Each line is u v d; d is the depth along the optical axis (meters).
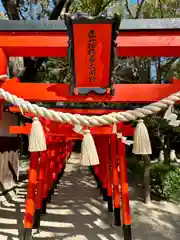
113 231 5.33
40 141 2.42
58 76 10.65
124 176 4.79
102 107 4.52
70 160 18.03
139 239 4.98
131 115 2.41
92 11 6.62
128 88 2.95
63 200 7.80
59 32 2.65
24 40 2.64
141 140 2.38
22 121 8.80
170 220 6.11
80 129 2.53
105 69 2.69
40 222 5.85
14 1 6.68
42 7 8.58
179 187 7.80
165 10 7.57
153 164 9.95
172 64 8.62
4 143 7.28
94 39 2.49
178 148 15.22
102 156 7.46
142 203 7.52
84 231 5.32
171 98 2.41
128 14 8.19
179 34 2.61
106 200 7.71
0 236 4.91
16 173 8.48
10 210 6.59
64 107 4.51
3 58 2.70
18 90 2.96
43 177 5.52
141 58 8.61
